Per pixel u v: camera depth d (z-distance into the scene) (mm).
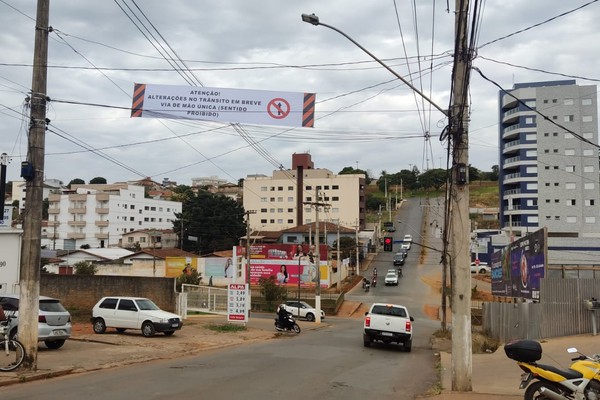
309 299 58594
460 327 10492
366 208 149875
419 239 106875
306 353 17891
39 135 12297
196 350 18609
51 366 13211
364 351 19828
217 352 18047
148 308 23719
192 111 14461
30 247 12203
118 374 12445
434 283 69625
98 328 23781
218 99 14461
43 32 12445
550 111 83625
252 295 61625
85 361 14430
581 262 53219
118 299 23750
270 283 55375
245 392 10078
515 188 88625
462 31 10586
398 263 85188
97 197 102500
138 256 71625
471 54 10562
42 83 12383
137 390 10195
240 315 30312
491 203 146750
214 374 12422
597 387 7320
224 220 94062
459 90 10664
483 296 56219
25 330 12086
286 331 28031
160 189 152875
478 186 167625
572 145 82250
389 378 12898
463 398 9547
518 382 11797
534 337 18203
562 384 7363
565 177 82062
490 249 78125
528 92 85000
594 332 17547
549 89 83938
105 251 78250
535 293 21062
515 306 20719
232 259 68562
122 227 105312
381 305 22438
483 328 29453
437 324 42406
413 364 16531
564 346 15281
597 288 18078
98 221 102125
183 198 135000
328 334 28812
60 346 17578
